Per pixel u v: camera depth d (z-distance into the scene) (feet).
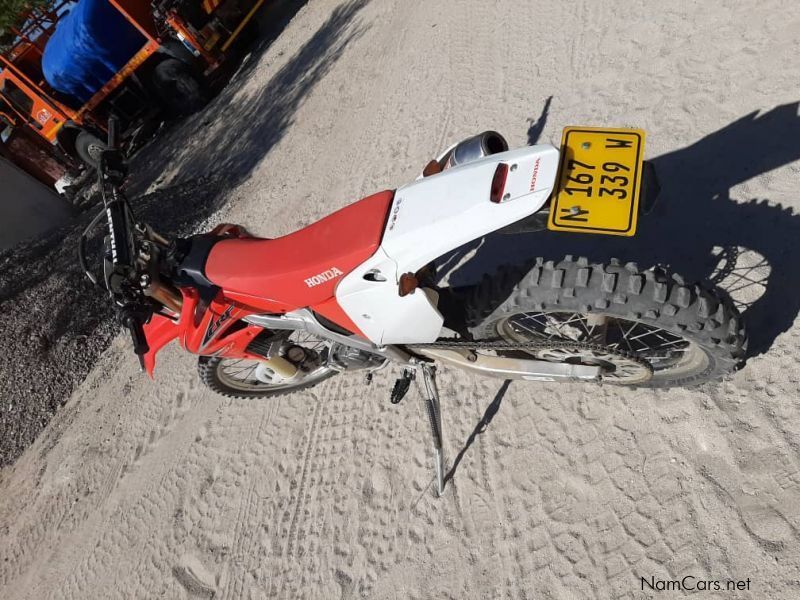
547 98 16.05
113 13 41.55
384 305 8.34
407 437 11.86
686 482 8.13
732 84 11.90
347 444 12.87
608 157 7.23
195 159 40.96
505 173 7.48
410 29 28.22
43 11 47.21
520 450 10.02
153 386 20.95
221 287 9.20
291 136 31.07
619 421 9.20
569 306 7.29
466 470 10.50
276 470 13.89
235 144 37.35
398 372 13.10
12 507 21.90
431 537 10.22
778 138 10.39
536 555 8.87
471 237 7.43
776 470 7.57
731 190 10.35
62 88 44.34
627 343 8.39
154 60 45.52
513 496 9.64
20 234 45.21
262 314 9.46
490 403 10.99
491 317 8.05
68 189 49.52
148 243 9.46
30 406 25.91
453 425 11.24
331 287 8.43
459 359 9.36
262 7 53.57
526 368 8.98
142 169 47.44
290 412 14.87
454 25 24.57
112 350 26.12
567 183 7.16
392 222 7.93
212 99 47.93
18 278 32.91
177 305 9.70
